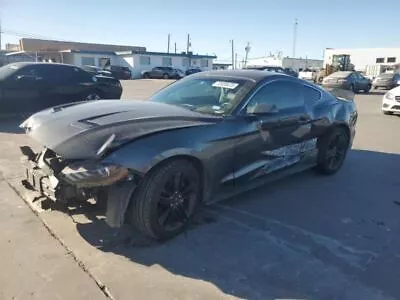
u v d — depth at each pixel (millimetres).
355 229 3955
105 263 3129
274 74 4664
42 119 3736
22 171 5320
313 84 5344
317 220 4137
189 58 53781
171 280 2951
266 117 4258
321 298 2812
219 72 4793
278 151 4527
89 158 3053
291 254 3400
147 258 3234
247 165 4125
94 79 10719
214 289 2867
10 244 3340
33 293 2721
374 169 6176
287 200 4672
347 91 6293
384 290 2932
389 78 29297
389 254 3465
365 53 60625
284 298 2801
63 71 10109
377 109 15047
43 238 3467
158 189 3314
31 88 9453
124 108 3826
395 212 4438
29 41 59438
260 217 4148
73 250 3295
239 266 3180
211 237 3645
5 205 4129
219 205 4430
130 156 3092
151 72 43562
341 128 5660
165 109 3887
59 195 3229
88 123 3414
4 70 9500
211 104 4172
